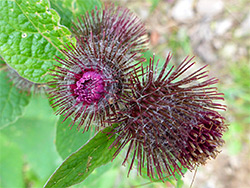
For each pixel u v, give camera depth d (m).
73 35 0.08
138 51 0.09
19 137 0.14
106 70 0.07
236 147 0.17
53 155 0.14
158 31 0.18
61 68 0.07
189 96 0.07
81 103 0.07
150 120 0.07
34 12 0.07
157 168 0.07
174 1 0.18
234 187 0.18
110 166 0.10
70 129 0.08
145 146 0.07
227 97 0.17
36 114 0.13
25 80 0.09
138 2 0.17
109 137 0.07
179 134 0.07
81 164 0.07
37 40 0.08
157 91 0.07
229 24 0.18
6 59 0.08
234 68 0.17
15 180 0.15
